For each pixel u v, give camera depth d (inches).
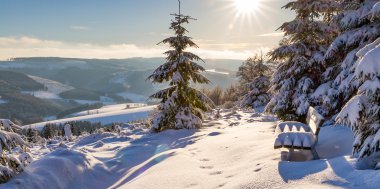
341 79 387.9
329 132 334.3
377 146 190.9
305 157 248.8
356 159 197.9
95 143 546.3
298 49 493.7
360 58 217.3
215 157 314.0
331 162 201.0
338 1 472.1
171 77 683.4
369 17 362.6
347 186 162.2
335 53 439.8
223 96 1980.8
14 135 284.8
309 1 502.6
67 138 740.0
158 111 677.3
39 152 516.4
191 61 667.4
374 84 198.5
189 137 510.0
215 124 708.7
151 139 540.1
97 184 323.0
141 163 374.0
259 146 308.8
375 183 154.9
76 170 321.4
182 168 277.0
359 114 212.2
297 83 504.4
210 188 213.0
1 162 275.6
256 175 205.8
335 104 422.3
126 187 253.9
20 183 262.2
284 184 182.7
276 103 521.0
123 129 842.2
